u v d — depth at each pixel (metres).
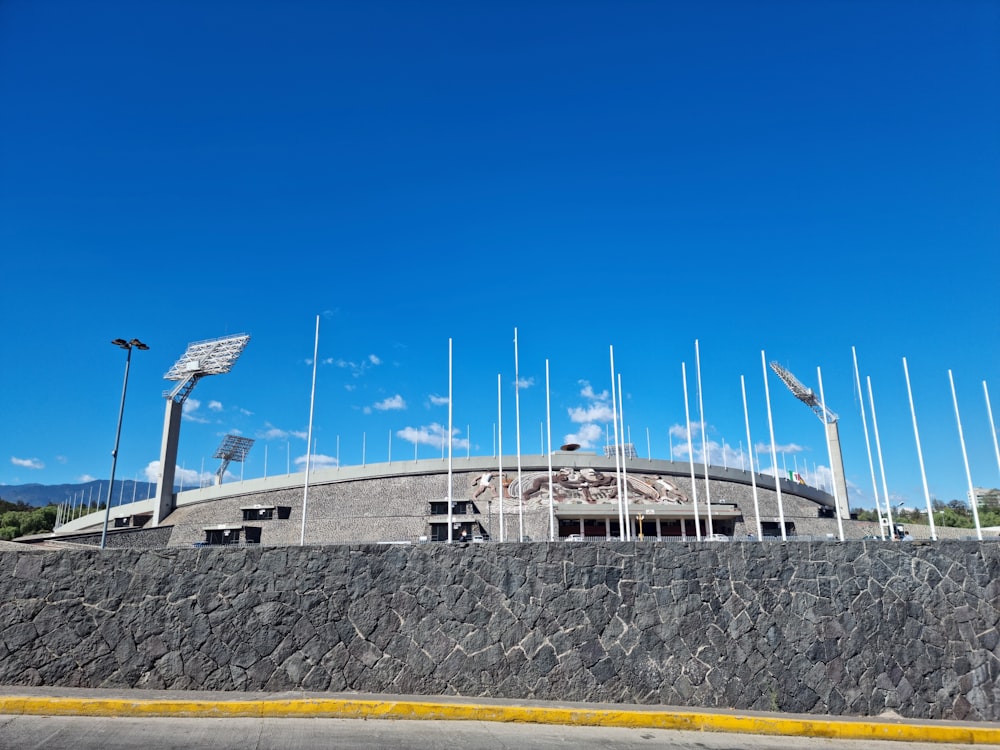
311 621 11.77
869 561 12.67
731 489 81.06
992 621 12.40
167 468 86.62
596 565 12.37
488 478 77.81
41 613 11.46
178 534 70.50
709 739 10.72
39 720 10.03
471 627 11.95
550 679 11.81
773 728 11.16
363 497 78.50
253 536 68.69
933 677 12.14
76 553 11.77
